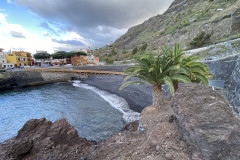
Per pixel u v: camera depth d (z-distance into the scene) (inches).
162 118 168.1
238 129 68.8
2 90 1041.5
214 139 69.9
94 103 596.1
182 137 94.2
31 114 491.8
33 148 155.1
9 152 137.8
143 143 117.9
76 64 2194.9
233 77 290.4
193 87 106.2
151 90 668.1
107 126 357.4
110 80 1251.2
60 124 206.1
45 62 2534.5
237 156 63.7
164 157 85.4
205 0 2984.7
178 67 176.9
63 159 146.6
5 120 446.3
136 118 386.0
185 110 91.5
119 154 135.5
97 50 5364.2
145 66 212.7
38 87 1145.4
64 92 884.0
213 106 83.2
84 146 182.9
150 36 3405.5
